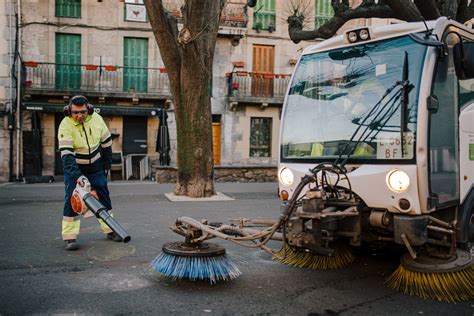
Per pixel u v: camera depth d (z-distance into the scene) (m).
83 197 4.60
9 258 5.47
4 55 20.09
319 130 4.95
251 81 23.08
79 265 5.22
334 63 5.02
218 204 10.53
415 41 4.26
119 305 4.00
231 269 4.57
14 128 20.20
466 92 5.07
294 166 5.02
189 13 10.50
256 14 23.22
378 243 5.04
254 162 23.39
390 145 4.35
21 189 14.54
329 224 4.26
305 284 4.72
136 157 21.56
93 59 21.62
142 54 22.27
